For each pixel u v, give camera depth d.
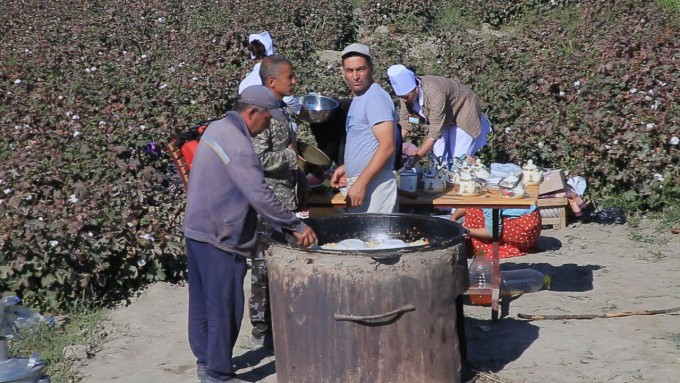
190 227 5.14
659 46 12.14
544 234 8.44
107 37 14.65
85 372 5.74
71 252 6.63
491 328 6.21
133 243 7.03
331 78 12.58
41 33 14.77
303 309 4.74
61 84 11.20
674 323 6.19
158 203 7.73
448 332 4.82
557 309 6.53
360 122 5.68
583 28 14.43
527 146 9.55
